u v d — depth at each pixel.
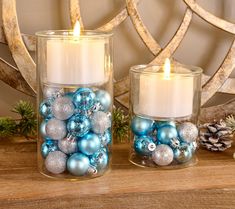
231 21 0.97
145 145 0.78
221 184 0.73
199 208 0.72
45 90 0.76
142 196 0.70
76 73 0.73
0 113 0.93
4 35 0.87
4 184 0.71
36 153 0.83
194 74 0.79
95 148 0.73
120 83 0.93
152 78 0.77
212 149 0.85
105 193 0.69
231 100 0.97
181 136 0.78
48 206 0.68
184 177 0.75
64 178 0.73
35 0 0.90
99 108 0.75
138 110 0.80
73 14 0.88
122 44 0.95
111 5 0.93
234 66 0.93
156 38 0.96
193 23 0.97
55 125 0.72
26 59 0.88
